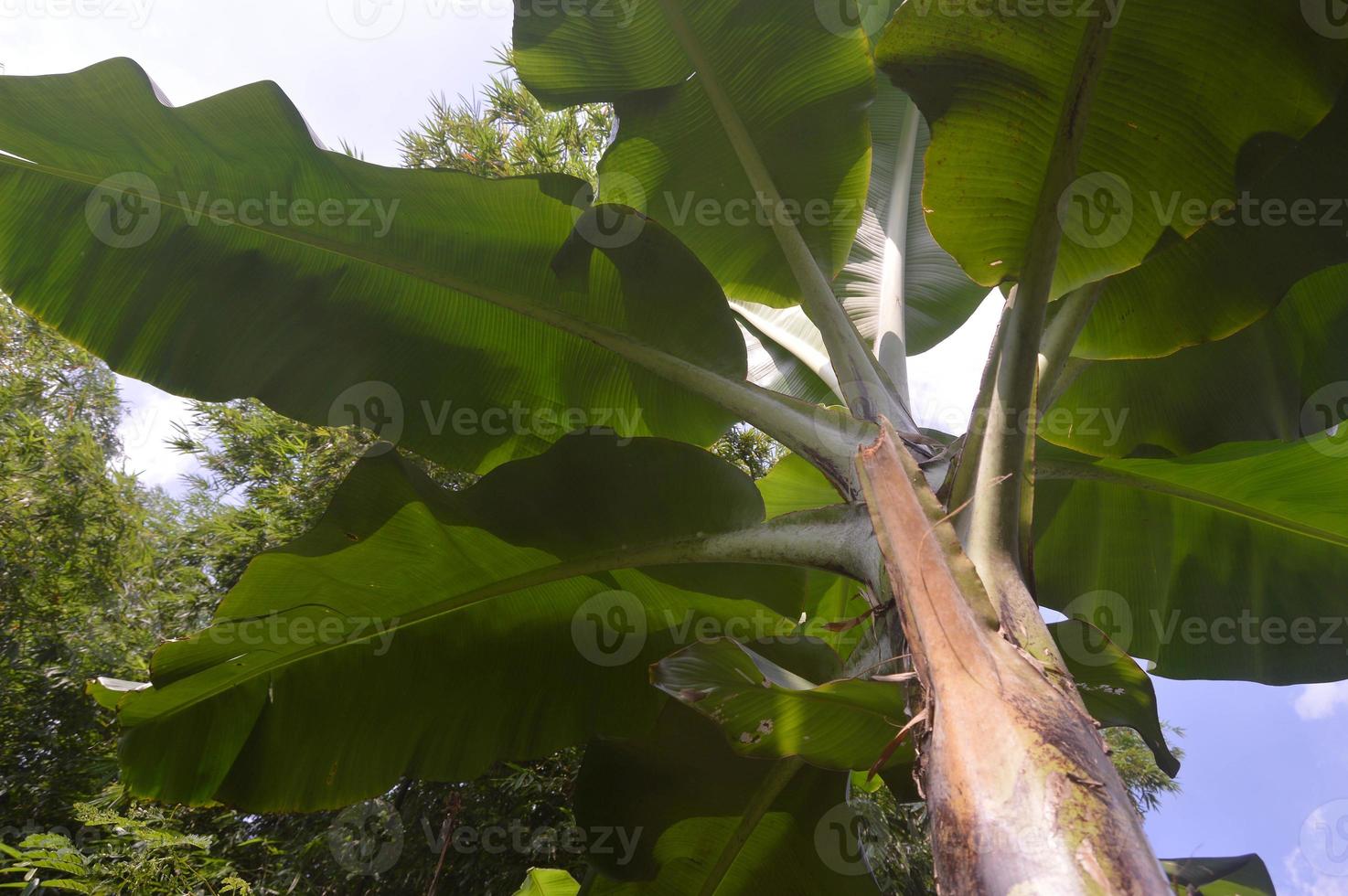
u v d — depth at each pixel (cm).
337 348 179
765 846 173
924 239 245
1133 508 192
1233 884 137
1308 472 170
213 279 170
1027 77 117
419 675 167
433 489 148
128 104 151
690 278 169
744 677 105
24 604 594
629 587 171
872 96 182
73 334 167
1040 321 114
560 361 186
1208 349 182
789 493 224
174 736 159
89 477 653
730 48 178
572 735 172
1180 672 197
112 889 394
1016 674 81
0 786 541
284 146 159
